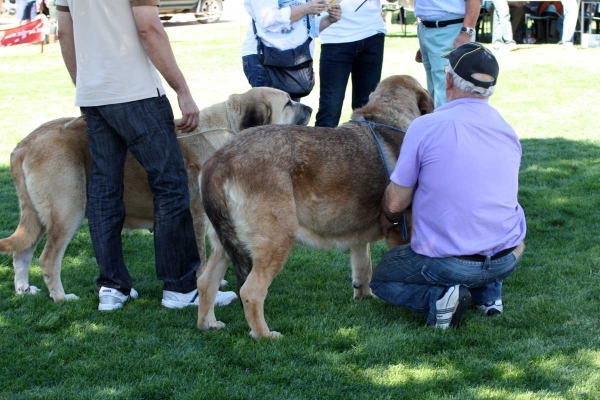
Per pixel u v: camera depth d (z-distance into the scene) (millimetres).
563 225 5789
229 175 3625
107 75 3928
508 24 15562
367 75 6324
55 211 4277
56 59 16922
